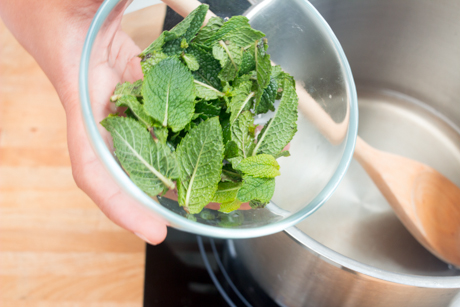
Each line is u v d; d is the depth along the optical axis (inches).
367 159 16.7
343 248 16.3
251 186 11.9
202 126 11.7
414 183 16.6
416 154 18.1
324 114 13.1
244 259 15.4
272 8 13.3
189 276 16.1
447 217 16.3
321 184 12.5
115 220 13.6
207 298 15.8
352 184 17.3
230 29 12.8
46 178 17.0
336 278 12.8
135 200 11.2
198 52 12.7
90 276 16.1
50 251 16.3
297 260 12.9
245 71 12.9
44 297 15.9
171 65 11.8
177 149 11.8
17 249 16.3
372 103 19.1
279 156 12.7
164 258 16.2
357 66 18.4
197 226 11.2
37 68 18.1
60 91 14.5
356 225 16.6
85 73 11.7
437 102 18.4
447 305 13.5
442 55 17.1
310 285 13.7
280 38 13.6
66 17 14.1
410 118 18.8
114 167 11.1
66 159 17.3
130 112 11.8
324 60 13.2
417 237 16.4
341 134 12.8
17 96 17.8
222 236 11.2
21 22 14.5
